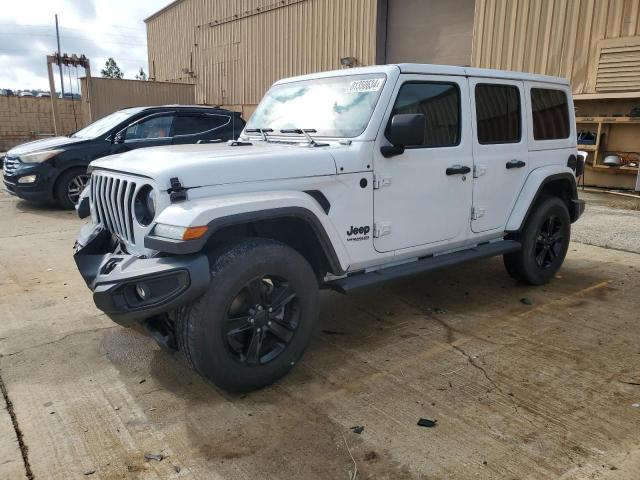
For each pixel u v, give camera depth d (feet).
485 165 14.60
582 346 12.92
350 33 48.26
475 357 12.34
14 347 12.84
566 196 18.08
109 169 11.64
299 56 54.75
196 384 11.14
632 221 26.48
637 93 31.91
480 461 8.64
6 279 17.89
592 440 9.18
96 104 60.85
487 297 16.46
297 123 13.78
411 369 11.78
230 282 9.79
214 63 69.56
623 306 15.65
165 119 31.30
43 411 10.12
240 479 8.27
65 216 28.32
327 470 8.46
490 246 15.48
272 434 9.41
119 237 11.39
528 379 11.32
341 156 11.55
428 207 13.38
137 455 8.84
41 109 77.10
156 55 86.02
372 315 14.99
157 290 9.44
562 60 34.60
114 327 13.98
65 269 18.98
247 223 10.80
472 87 14.30
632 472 8.35
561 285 17.62
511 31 36.52
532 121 16.24
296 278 10.70
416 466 8.54
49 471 8.45
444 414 10.00
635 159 33.99
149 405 10.34
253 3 60.03
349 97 13.00
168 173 9.68
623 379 11.31
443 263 13.83
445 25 41.19
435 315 14.99
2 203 32.27
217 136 32.09
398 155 12.45
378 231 12.37
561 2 34.12
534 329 13.98
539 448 8.96
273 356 10.75
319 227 10.84
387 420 9.81
